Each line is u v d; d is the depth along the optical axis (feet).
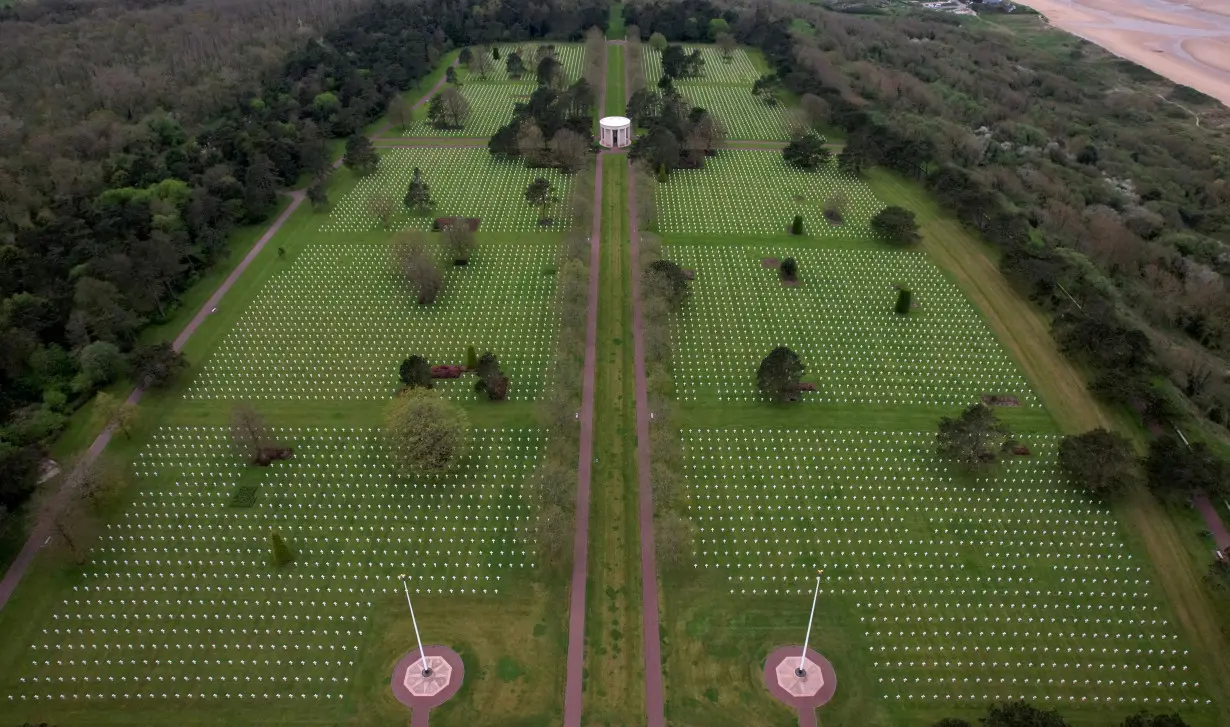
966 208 409.49
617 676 196.65
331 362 312.29
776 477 257.75
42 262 329.11
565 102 532.73
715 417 283.38
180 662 202.08
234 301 352.69
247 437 258.37
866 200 445.37
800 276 371.76
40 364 290.15
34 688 196.85
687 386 298.76
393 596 217.97
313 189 427.33
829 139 526.16
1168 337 339.77
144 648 205.67
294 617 213.05
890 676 197.26
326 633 208.85
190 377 303.68
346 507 246.27
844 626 209.67
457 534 236.63
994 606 215.10
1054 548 232.12
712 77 652.07
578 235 382.63
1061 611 213.87
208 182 414.62
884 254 390.63
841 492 252.01
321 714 189.78
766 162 493.77
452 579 222.48
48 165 413.59
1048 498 248.73
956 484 254.68
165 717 189.88
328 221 423.23
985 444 255.70
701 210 433.89
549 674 197.06
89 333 310.24
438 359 313.32
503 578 222.69
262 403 290.76
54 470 255.91
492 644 204.44
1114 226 404.16
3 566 226.58
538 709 189.37
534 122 500.33
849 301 352.08
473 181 467.52
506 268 376.68
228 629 210.18
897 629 209.15
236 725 187.93
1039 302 346.95
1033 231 407.44
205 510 245.45
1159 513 241.76
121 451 267.80
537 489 246.88
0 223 370.94
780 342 324.60
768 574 224.12
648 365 305.53
